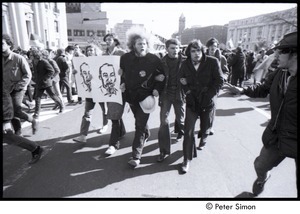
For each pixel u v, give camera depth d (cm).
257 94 237
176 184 285
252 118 550
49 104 712
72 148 384
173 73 341
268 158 222
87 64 354
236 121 527
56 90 601
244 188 277
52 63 583
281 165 327
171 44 327
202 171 312
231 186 281
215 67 290
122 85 324
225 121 525
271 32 6288
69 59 802
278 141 202
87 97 374
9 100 287
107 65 343
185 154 310
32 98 773
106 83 348
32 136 438
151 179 295
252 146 390
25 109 652
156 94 308
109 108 354
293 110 185
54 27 3170
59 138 429
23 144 316
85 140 399
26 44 2234
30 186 281
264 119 543
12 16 2095
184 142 308
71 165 329
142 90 306
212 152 366
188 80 296
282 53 177
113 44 414
